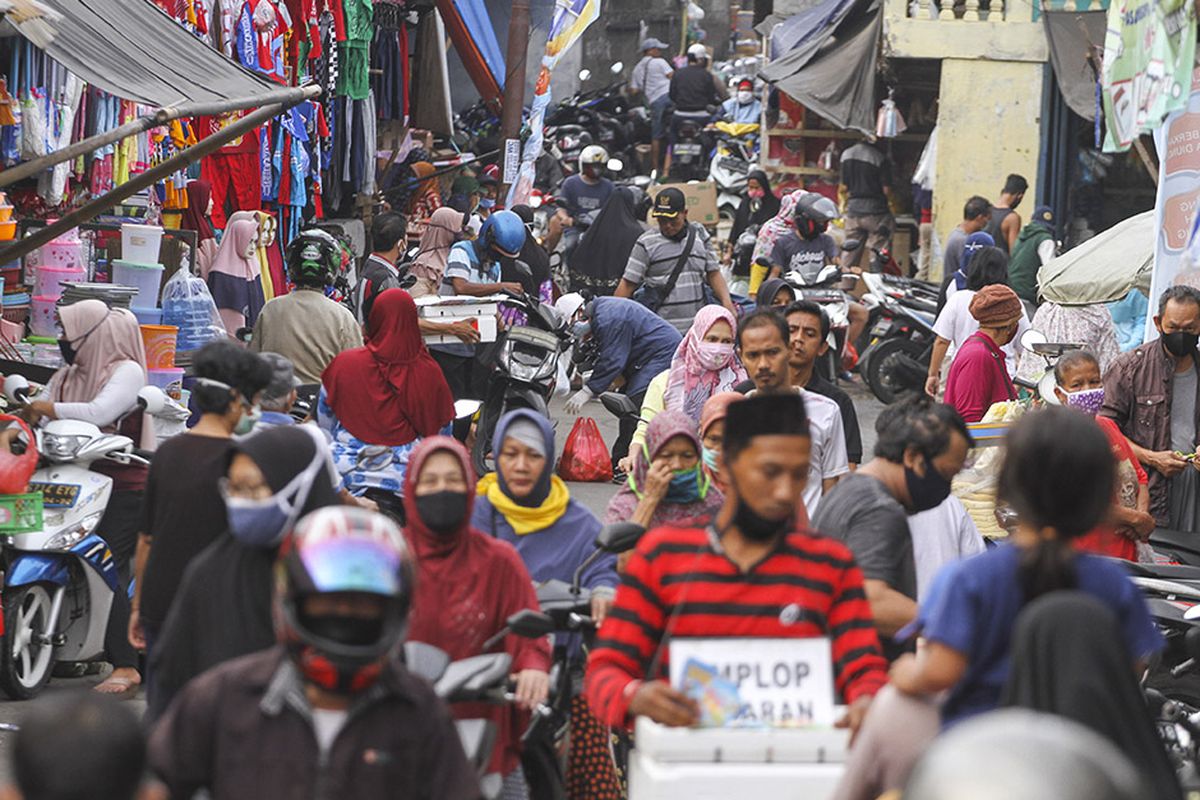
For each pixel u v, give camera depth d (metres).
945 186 77.56
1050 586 12.93
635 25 124.88
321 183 60.22
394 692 11.99
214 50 32.34
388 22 66.38
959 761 6.98
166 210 46.19
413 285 48.06
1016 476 13.09
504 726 16.88
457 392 43.34
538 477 19.94
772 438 13.95
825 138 86.25
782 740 13.52
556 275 70.25
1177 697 23.67
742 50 112.62
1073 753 6.98
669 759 13.48
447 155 77.75
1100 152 78.50
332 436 31.09
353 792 11.83
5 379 28.27
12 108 35.59
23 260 38.62
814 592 14.28
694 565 14.34
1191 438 30.38
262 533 15.27
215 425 19.34
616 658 14.41
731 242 77.88
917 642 17.44
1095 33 75.75
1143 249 44.50
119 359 27.88
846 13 81.12
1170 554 27.73
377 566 11.44
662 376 30.64
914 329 61.22
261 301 46.41
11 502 24.94
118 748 9.73
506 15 84.25
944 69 77.31
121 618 26.58
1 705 25.38
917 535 20.38
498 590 17.03
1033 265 60.50
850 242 79.00
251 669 12.17
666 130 102.44
